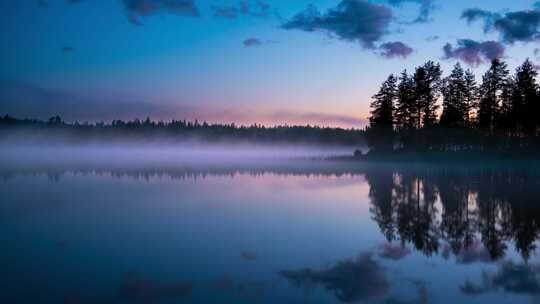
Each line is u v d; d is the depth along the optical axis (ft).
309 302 25.44
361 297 26.35
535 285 28.43
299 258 35.47
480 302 25.54
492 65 192.54
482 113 195.21
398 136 219.61
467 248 38.75
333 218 54.60
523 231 45.80
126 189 91.76
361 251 37.78
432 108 205.36
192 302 25.35
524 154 173.68
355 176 129.29
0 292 27.02
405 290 27.55
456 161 178.50
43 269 32.04
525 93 183.21
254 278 30.01
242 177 130.52
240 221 52.31
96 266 32.91
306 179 120.16
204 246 39.50
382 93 222.07
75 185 100.73
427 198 74.23
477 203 67.41
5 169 169.27
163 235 44.21
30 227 48.26
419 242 41.19
